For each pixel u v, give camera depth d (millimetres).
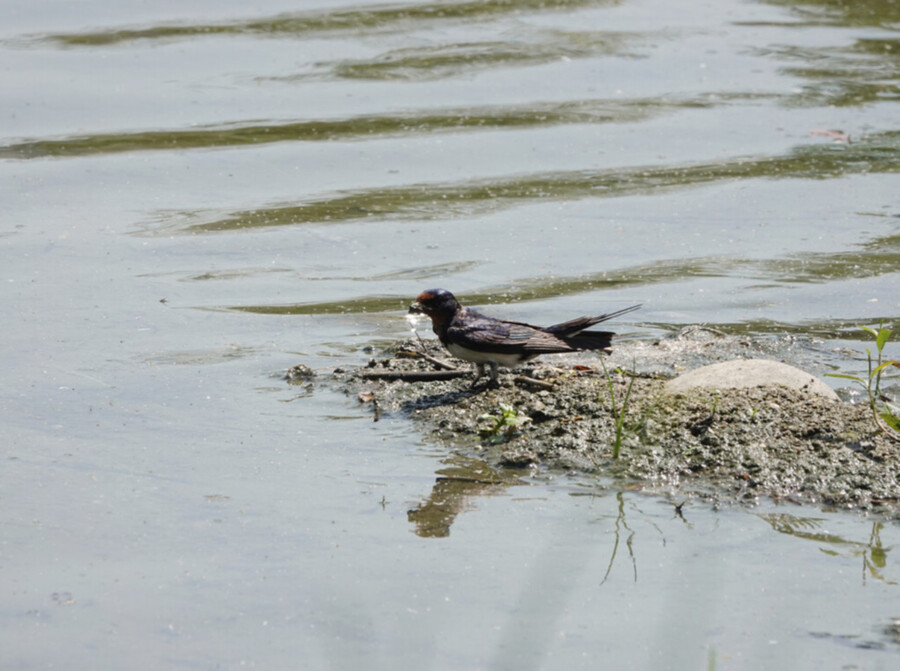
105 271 15492
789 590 8047
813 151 20422
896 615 7691
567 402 11273
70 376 12281
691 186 18906
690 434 10461
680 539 8852
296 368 12500
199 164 19797
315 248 16500
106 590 8062
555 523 9148
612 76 24344
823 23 28500
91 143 20422
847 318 13969
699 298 14680
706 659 7195
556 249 16438
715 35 27234
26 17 27000
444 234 17016
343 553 8609
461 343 11469
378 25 27234
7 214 17453
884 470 9734
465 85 23672
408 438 10922
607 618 7691
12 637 7465
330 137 21062
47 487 9734
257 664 7160
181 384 12164
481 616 7703
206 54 24906
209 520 9156
